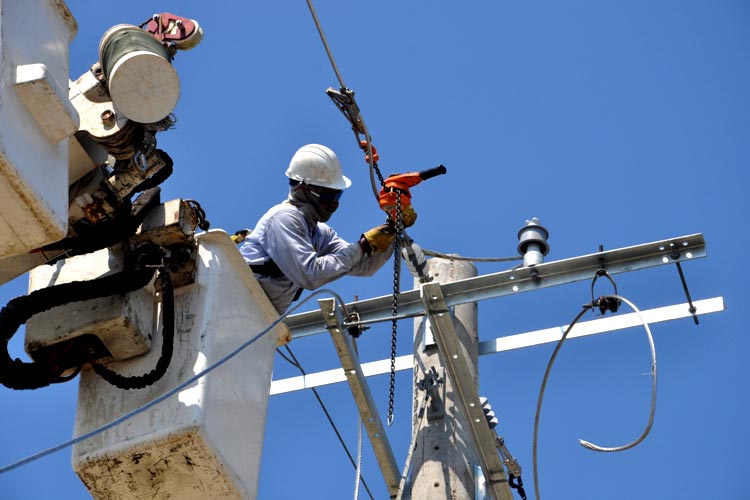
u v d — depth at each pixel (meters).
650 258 16.50
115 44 10.90
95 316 11.18
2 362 10.76
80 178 11.09
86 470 11.16
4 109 9.28
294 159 13.62
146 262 11.34
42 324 11.23
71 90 11.10
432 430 16.50
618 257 16.52
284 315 11.67
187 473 11.24
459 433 16.47
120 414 11.23
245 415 11.84
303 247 12.92
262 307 12.61
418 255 16.22
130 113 10.70
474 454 16.42
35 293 10.80
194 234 11.77
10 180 9.34
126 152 11.05
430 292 15.95
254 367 12.22
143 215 11.35
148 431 11.07
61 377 11.31
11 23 9.53
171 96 10.76
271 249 12.88
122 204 11.18
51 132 9.74
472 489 16.05
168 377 11.32
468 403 16.02
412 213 14.08
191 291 11.74
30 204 9.51
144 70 10.62
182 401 11.14
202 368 11.32
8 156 9.23
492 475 16.17
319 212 13.52
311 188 13.47
